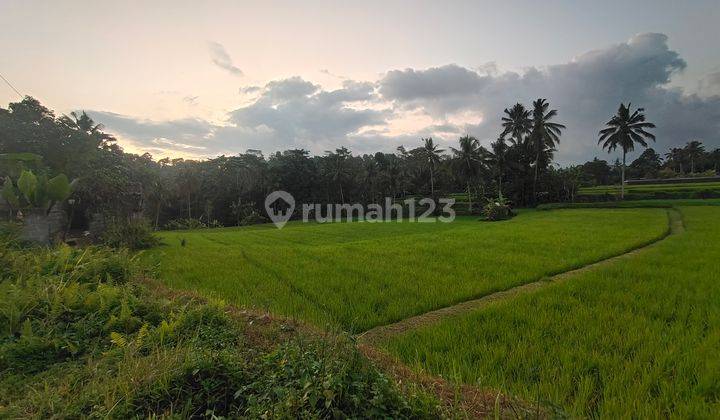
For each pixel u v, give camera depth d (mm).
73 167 26953
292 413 2637
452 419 2697
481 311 6309
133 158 48375
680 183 65750
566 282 8156
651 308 6207
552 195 55875
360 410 2699
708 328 5254
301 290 8367
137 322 4793
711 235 16094
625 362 4168
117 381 3123
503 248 14594
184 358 3438
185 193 55438
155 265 10586
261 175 64500
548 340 4973
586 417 3172
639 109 46188
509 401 3148
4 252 7602
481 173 54875
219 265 11977
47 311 4949
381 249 15070
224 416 2975
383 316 6457
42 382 3451
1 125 25609
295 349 3439
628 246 13875
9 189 13359
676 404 3365
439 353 4645
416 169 72125
